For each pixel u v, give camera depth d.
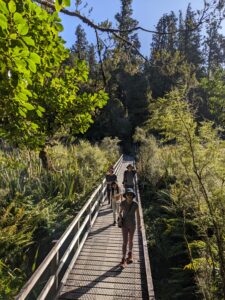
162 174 16.98
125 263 7.30
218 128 6.04
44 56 3.97
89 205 9.88
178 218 10.35
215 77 5.99
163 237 11.86
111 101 45.50
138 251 8.24
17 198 9.55
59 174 12.78
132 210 7.09
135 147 47.00
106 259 7.65
